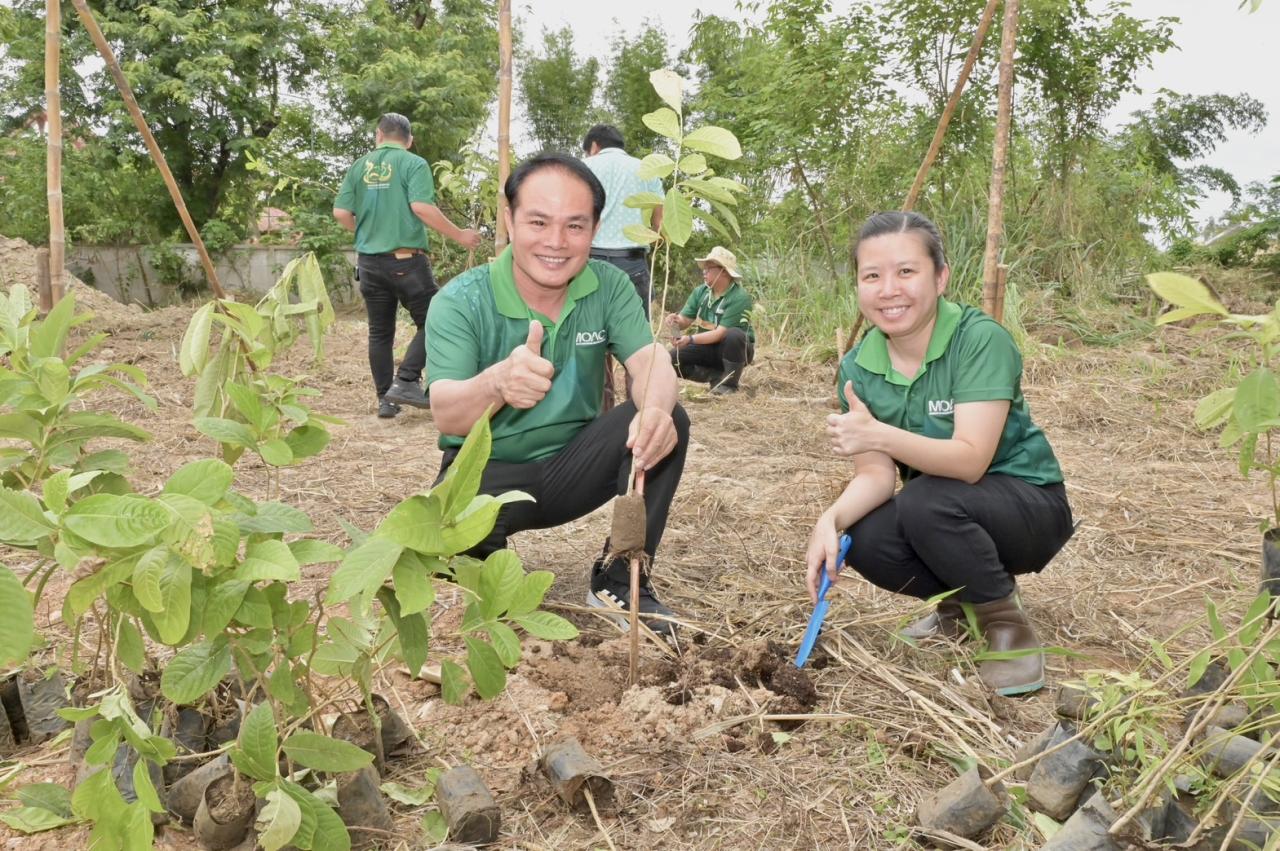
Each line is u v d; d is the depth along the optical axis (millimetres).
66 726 2066
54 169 4406
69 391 1732
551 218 2412
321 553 1477
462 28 19906
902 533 2520
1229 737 1586
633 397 2725
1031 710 2262
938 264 2393
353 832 1721
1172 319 1307
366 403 6332
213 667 1503
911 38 10312
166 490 1334
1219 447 4969
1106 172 10984
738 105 11523
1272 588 2176
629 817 1820
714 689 2264
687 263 14234
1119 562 3324
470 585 1545
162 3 16984
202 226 18266
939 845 1729
